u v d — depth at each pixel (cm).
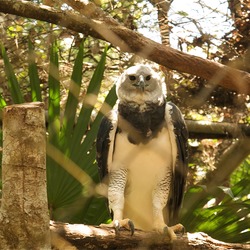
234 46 935
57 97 712
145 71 772
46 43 923
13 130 445
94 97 706
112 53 1064
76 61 727
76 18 747
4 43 914
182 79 958
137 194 772
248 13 930
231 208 653
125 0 972
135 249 584
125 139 750
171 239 598
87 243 553
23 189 450
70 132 693
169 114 759
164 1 941
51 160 644
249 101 995
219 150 1045
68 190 648
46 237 461
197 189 659
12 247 457
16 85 736
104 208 727
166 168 762
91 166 704
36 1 990
